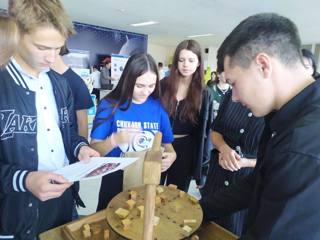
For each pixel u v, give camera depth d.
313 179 0.41
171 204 0.81
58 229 0.74
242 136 1.25
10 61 0.81
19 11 0.71
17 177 0.75
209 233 0.76
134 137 1.20
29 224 0.87
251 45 0.52
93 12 6.21
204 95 1.68
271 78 0.53
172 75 1.62
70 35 0.84
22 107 0.83
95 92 7.04
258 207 0.56
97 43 8.52
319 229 0.40
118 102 1.19
